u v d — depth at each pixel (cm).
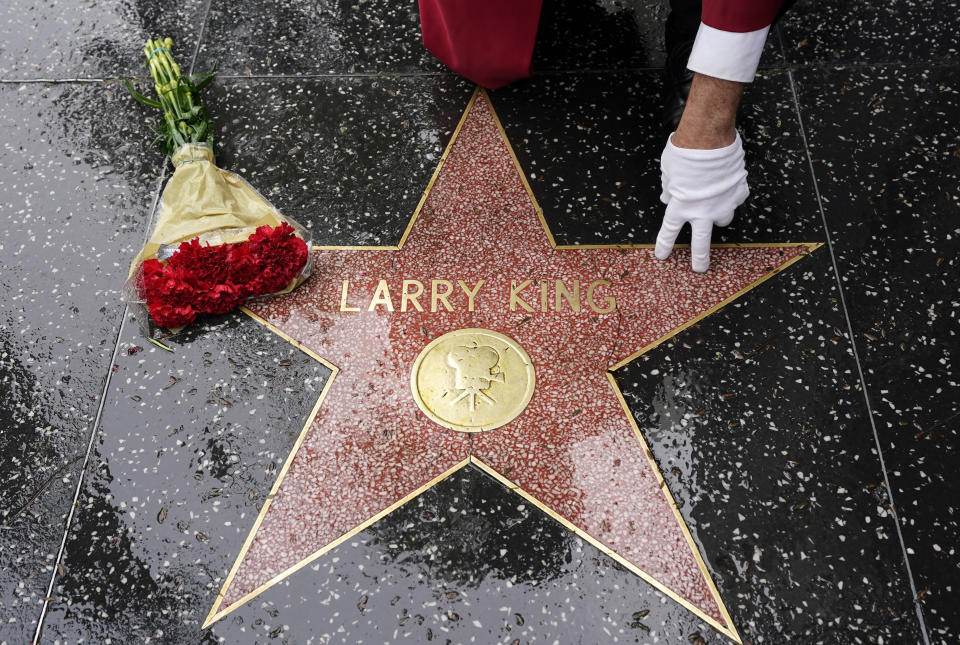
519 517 152
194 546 151
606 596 144
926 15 224
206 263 172
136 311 178
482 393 166
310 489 156
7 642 143
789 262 182
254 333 176
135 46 228
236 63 223
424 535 151
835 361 169
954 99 208
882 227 187
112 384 171
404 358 171
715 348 171
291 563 149
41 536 153
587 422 162
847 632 140
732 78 147
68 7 238
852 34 221
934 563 146
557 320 175
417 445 160
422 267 184
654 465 157
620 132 205
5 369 173
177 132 196
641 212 191
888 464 157
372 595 145
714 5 141
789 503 153
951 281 179
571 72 217
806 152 199
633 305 177
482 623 142
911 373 167
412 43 226
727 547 149
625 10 229
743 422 162
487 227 190
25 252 190
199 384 170
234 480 158
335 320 177
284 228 177
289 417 165
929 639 139
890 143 200
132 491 158
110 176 202
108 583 148
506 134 205
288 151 205
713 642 140
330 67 221
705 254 175
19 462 162
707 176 163
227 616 144
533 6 189
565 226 189
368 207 194
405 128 208
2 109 216
